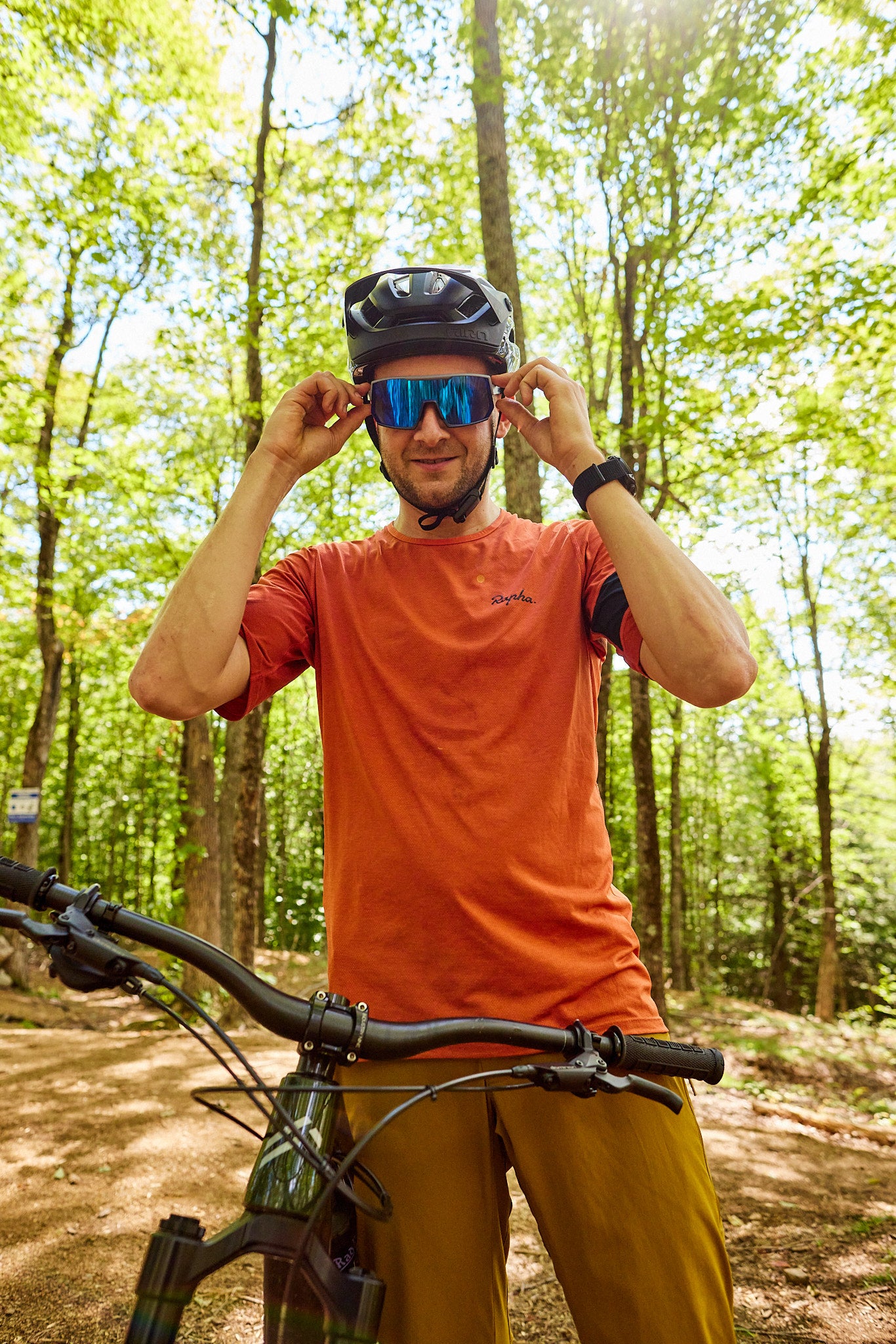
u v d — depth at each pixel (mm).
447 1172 1258
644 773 8188
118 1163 4195
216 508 11203
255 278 8484
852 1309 2996
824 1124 6152
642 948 7969
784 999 23688
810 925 22641
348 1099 1357
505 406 1527
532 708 1391
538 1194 1246
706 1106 6680
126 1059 6727
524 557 1512
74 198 9531
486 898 1296
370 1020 965
